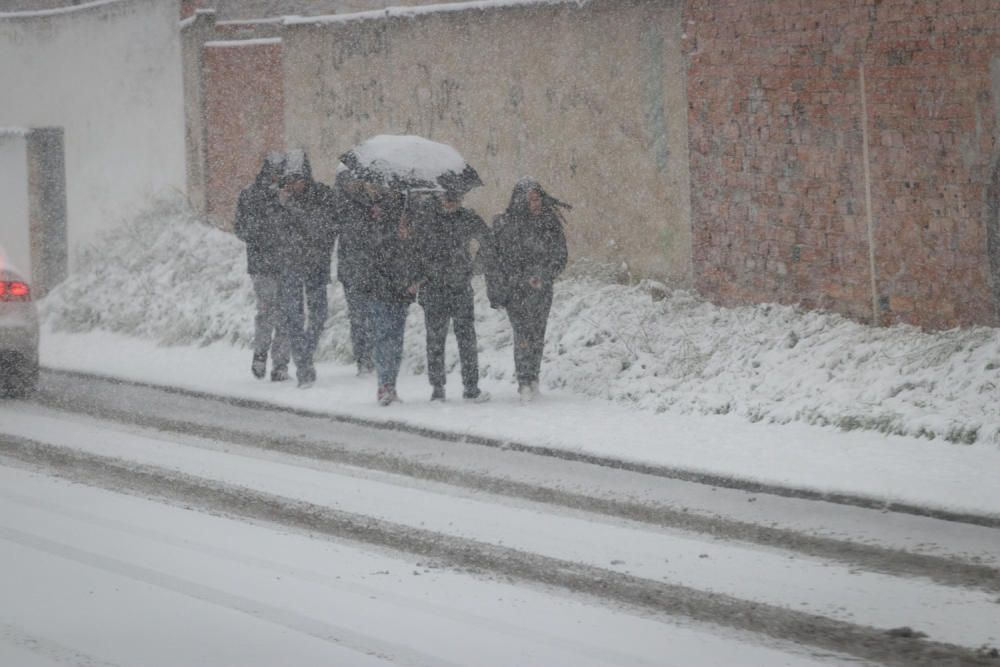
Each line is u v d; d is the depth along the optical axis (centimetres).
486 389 1861
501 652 858
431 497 1281
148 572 1050
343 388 1905
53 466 1460
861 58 1806
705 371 1759
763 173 1942
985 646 855
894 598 952
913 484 1248
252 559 1084
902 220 1777
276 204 1927
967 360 1573
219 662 849
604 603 959
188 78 2905
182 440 1594
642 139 2103
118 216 3112
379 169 1739
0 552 1113
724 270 2005
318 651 866
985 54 1670
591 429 1555
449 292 1761
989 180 1680
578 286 2119
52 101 3281
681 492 1280
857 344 1728
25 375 1934
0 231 3444
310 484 1347
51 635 905
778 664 832
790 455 1384
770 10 1912
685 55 2033
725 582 997
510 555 1080
